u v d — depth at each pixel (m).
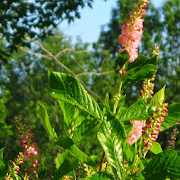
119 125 0.46
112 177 0.44
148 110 0.48
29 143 0.50
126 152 0.47
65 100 0.45
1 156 0.48
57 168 0.50
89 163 0.48
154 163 0.45
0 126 0.51
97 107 0.46
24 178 0.50
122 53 0.51
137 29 0.51
